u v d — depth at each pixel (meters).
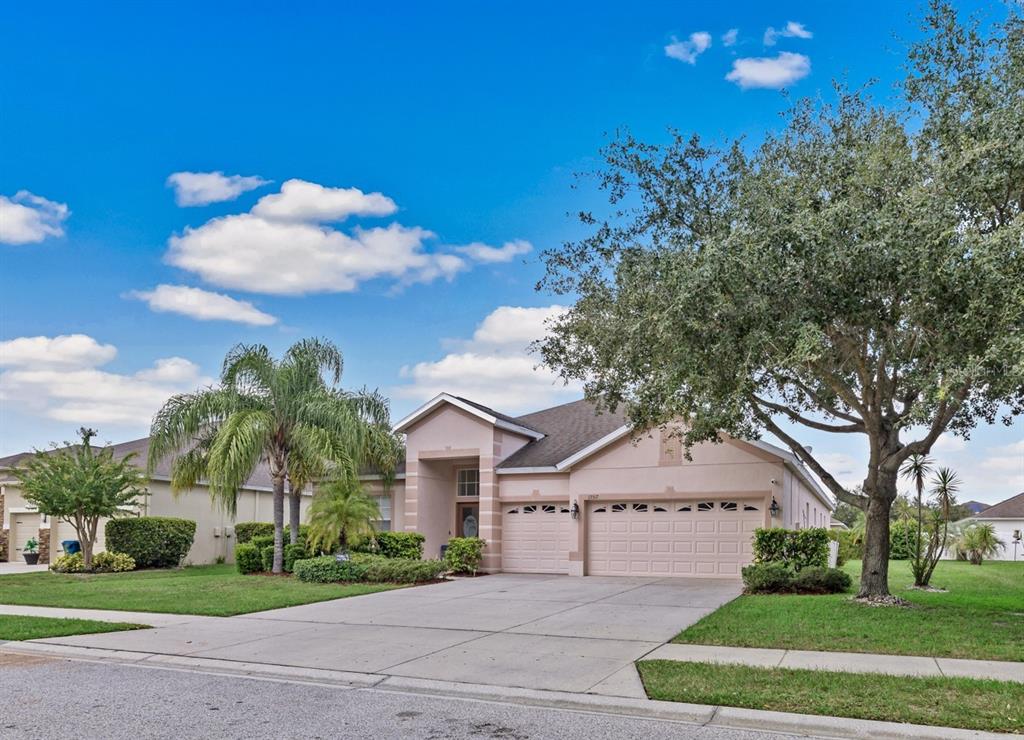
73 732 7.24
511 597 17.23
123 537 26.30
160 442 21.47
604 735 7.17
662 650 10.87
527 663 10.17
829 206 11.31
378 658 10.62
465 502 25.95
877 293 11.27
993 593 17.62
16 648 11.79
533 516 23.94
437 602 16.47
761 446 20.69
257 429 20.75
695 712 7.81
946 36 12.19
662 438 21.92
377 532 22.86
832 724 7.25
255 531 29.80
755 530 19.19
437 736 7.17
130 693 8.86
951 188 10.68
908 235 10.43
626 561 22.22
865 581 14.95
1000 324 9.64
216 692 8.92
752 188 12.92
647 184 14.14
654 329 12.57
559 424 27.09
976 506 58.62
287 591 18.33
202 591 18.42
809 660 9.89
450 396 24.41
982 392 12.97
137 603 16.22
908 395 14.30
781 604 14.74
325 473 22.09
